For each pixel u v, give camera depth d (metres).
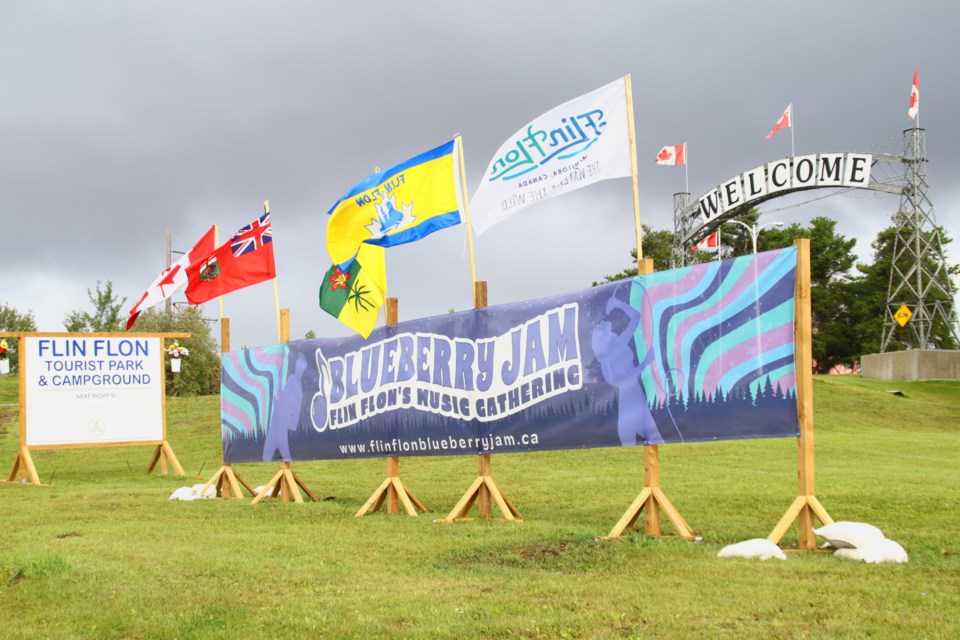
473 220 11.62
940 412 33.56
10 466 24.34
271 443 15.03
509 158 11.34
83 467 23.83
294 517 12.23
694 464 18.16
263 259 16.03
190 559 8.71
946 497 12.22
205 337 50.19
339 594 7.18
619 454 20.31
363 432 13.37
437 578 7.68
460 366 12.09
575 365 10.74
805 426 8.80
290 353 14.79
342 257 13.31
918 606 6.24
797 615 6.06
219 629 6.37
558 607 6.50
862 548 8.02
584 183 10.66
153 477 20.38
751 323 9.22
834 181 45.38
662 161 42.94
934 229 51.56
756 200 47.25
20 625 6.70
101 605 7.12
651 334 9.98
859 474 15.79
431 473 18.84
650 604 6.47
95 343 20.61
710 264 9.55
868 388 39.06
